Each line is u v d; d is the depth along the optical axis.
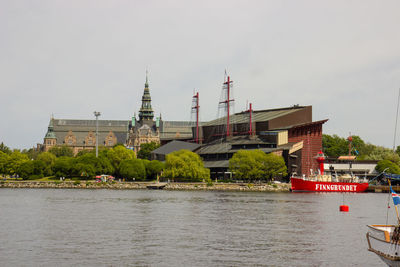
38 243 70.12
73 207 120.69
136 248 66.75
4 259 60.34
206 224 89.38
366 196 180.75
